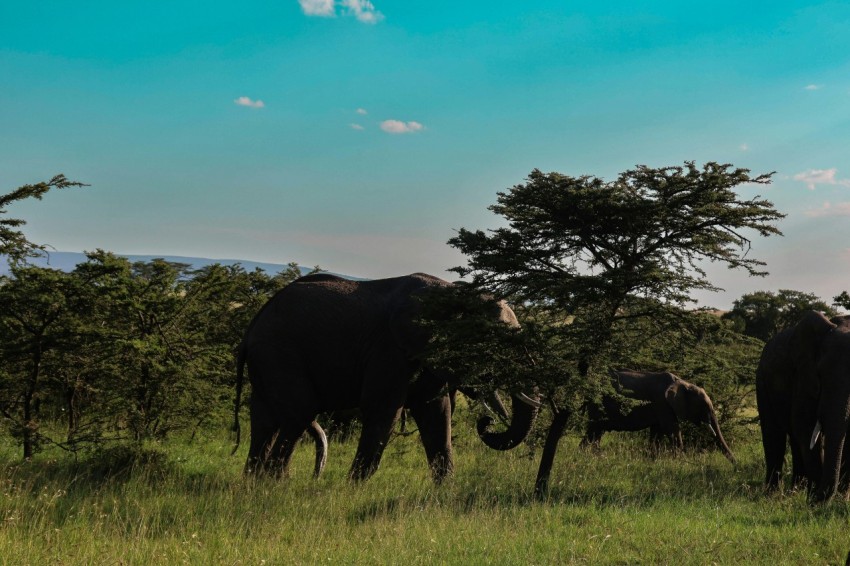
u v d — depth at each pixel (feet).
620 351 36.52
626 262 37.52
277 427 42.98
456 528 28.78
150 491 34.35
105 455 40.16
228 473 41.27
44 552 24.23
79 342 41.83
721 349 49.14
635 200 36.45
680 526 30.37
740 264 37.17
